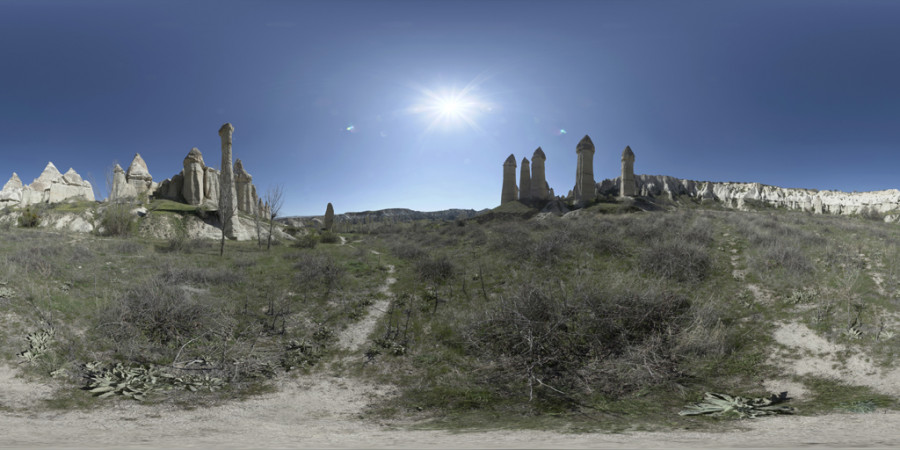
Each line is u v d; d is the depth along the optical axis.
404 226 56.78
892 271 13.69
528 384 10.09
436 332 13.11
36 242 21.34
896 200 108.81
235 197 37.25
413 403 9.17
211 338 12.32
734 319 12.53
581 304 13.15
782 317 12.24
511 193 60.53
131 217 35.03
